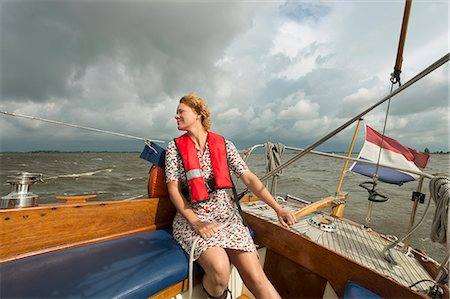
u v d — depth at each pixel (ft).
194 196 5.04
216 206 5.32
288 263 5.69
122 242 5.08
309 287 5.22
